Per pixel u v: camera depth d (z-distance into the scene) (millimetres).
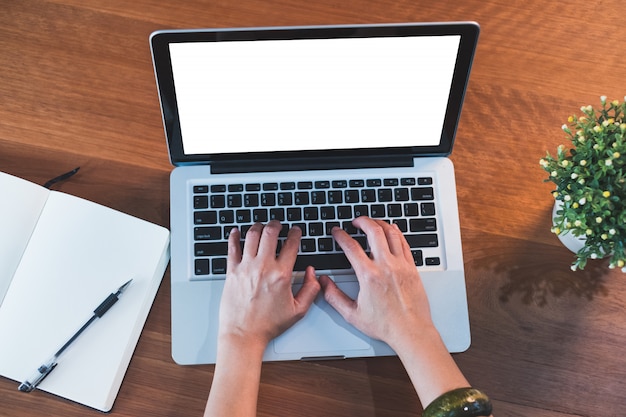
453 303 716
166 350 706
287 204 727
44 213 724
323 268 717
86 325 690
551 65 798
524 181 770
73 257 712
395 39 621
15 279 703
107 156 760
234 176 731
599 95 792
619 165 615
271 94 662
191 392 696
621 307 732
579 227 623
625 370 717
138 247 720
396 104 681
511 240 753
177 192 726
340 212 729
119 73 777
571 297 735
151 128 769
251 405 630
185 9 795
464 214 759
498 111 786
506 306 732
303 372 706
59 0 786
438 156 751
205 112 674
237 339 660
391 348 693
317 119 692
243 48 619
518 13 806
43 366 669
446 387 623
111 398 680
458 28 614
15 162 752
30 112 763
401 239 712
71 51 778
